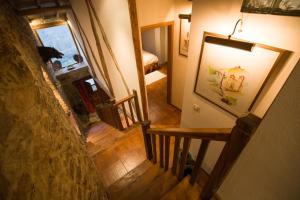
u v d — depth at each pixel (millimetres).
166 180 1959
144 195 1875
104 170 2850
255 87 1496
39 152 854
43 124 1021
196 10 1740
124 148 3223
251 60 1436
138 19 2629
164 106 4477
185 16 2785
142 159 2980
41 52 3553
